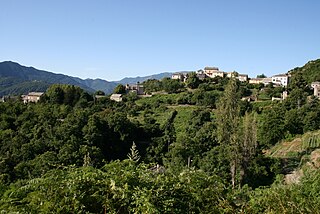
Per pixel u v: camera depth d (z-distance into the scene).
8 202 3.85
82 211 3.83
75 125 33.25
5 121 32.00
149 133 43.31
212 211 4.30
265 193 5.39
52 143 28.52
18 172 22.67
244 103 48.78
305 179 7.69
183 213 4.12
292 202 4.80
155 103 61.06
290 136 36.72
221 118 28.39
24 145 27.05
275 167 26.06
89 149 28.38
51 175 4.25
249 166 26.39
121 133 38.38
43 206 3.71
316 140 31.75
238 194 5.38
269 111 44.75
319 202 5.02
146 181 4.22
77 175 4.19
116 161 4.50
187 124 46.25
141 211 3.80
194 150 30.23
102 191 4.06
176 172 4.84
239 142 26.45
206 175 4.71
